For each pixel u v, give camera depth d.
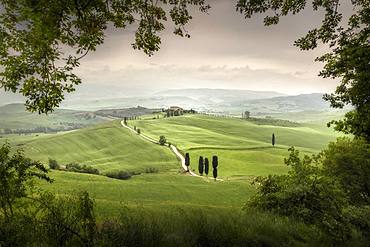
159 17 8.27
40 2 6.35
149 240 7.02
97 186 83.81
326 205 12.03
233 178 135.00
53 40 7.07
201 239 7.87
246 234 8.56
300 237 10.14
